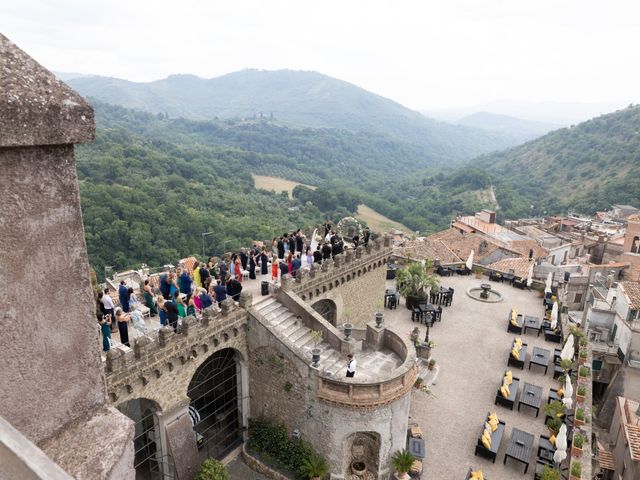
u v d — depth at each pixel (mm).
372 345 29375
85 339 4906
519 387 33750
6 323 4215
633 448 28578
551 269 58250
